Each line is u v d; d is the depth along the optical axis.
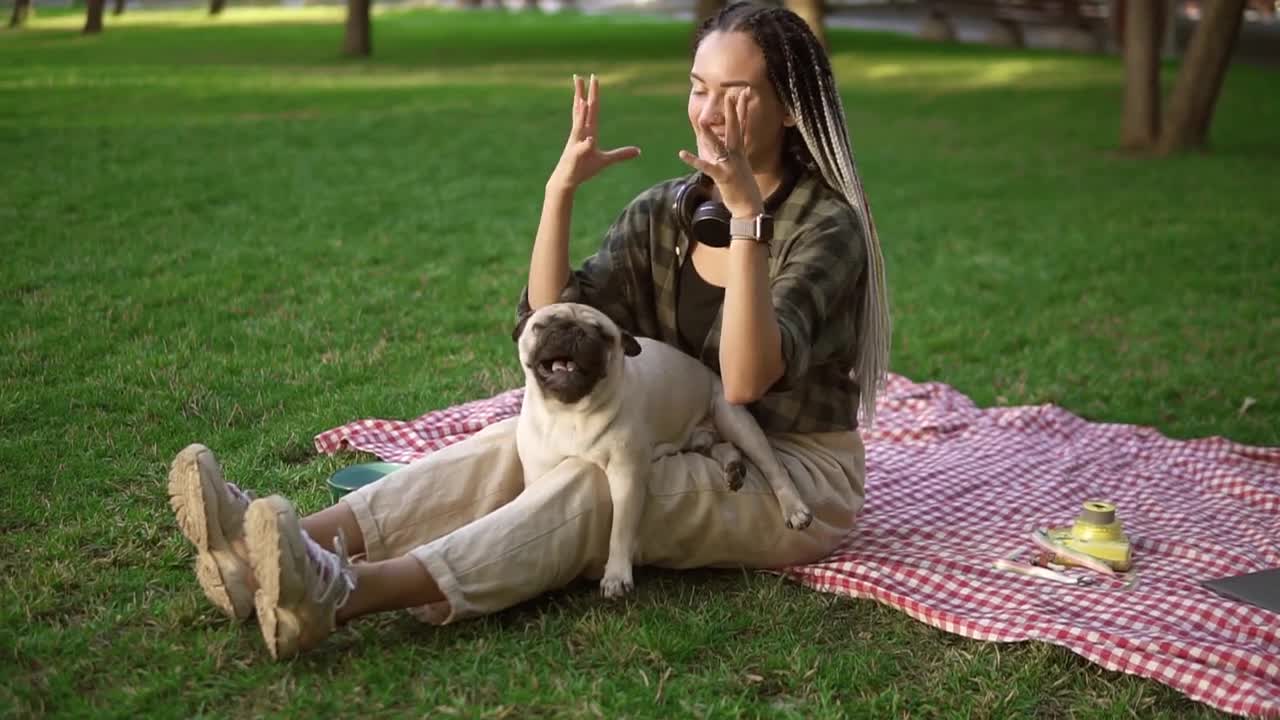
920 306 7.91
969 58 25.14
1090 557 3.98
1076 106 18.34
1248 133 15.84
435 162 12.58
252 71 20.92
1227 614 3.64
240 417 5.16
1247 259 9.25
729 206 3.31
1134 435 5.64
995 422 5.68
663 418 3.66
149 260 7.74
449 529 3.62
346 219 9.56
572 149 3.75
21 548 3.84
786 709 3.13
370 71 21.55
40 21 33.66
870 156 14.08
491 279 7.93
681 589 3.76
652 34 31.09
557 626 3.45
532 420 3.54
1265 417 5.95
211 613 3.44
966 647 3.52
